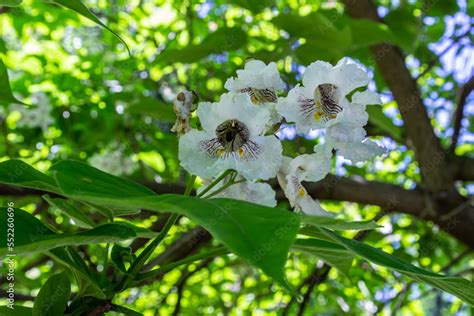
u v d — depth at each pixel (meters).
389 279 1.03
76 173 0.31
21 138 1.04
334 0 0.96
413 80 0.81
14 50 1.13
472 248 0.83
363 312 1.10
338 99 0.31
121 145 1.00
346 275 0.38
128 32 1.05
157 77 0.98
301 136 0.78
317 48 0.62
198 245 0.76
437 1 0.88
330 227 0.28
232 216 0.22
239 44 0.63
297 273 1.12
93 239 0.29
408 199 0.82
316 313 1.15
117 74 1.03
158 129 0.96
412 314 1.17
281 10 1.05
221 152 0.30
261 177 0.30
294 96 0.31
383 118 0.71
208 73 0.83
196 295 1.14
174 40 0.90
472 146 1.19
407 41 0.83
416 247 1.01
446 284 0.31
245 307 1.11
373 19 0.81
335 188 0.80
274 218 0.22
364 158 0.31
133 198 0.23
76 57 1.12
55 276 0.31
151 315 1.03
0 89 0.39
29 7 1.06
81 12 0.33
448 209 0.81
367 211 1.15
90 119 1.00
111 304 0.32
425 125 0.81
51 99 1.05
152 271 0.32
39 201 0.84
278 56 0.63
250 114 0.30
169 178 0.94
